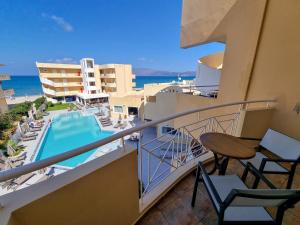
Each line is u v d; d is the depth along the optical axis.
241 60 2.77
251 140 1.64
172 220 1.22
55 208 0.65
